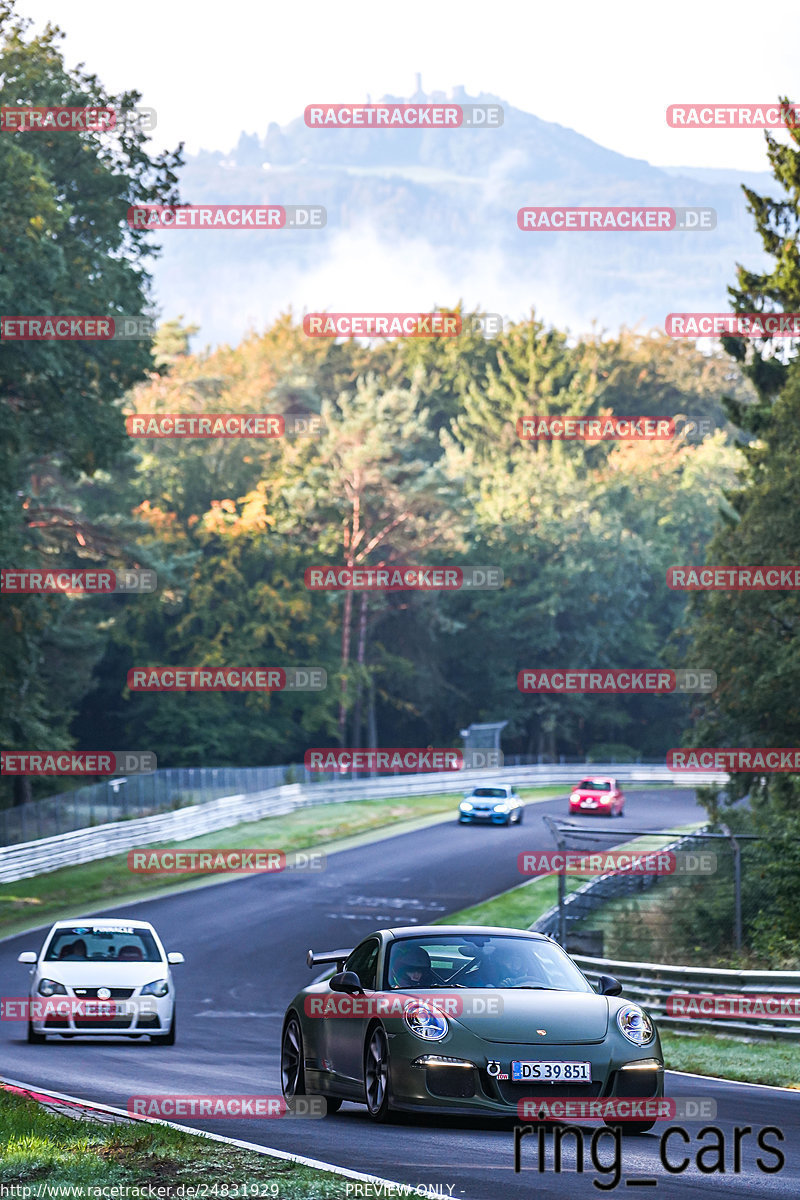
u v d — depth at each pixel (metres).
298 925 50.06
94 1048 24.84
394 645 119.00
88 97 57.78
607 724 128.62
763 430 54.62
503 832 75.12
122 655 104.38
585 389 146.75
